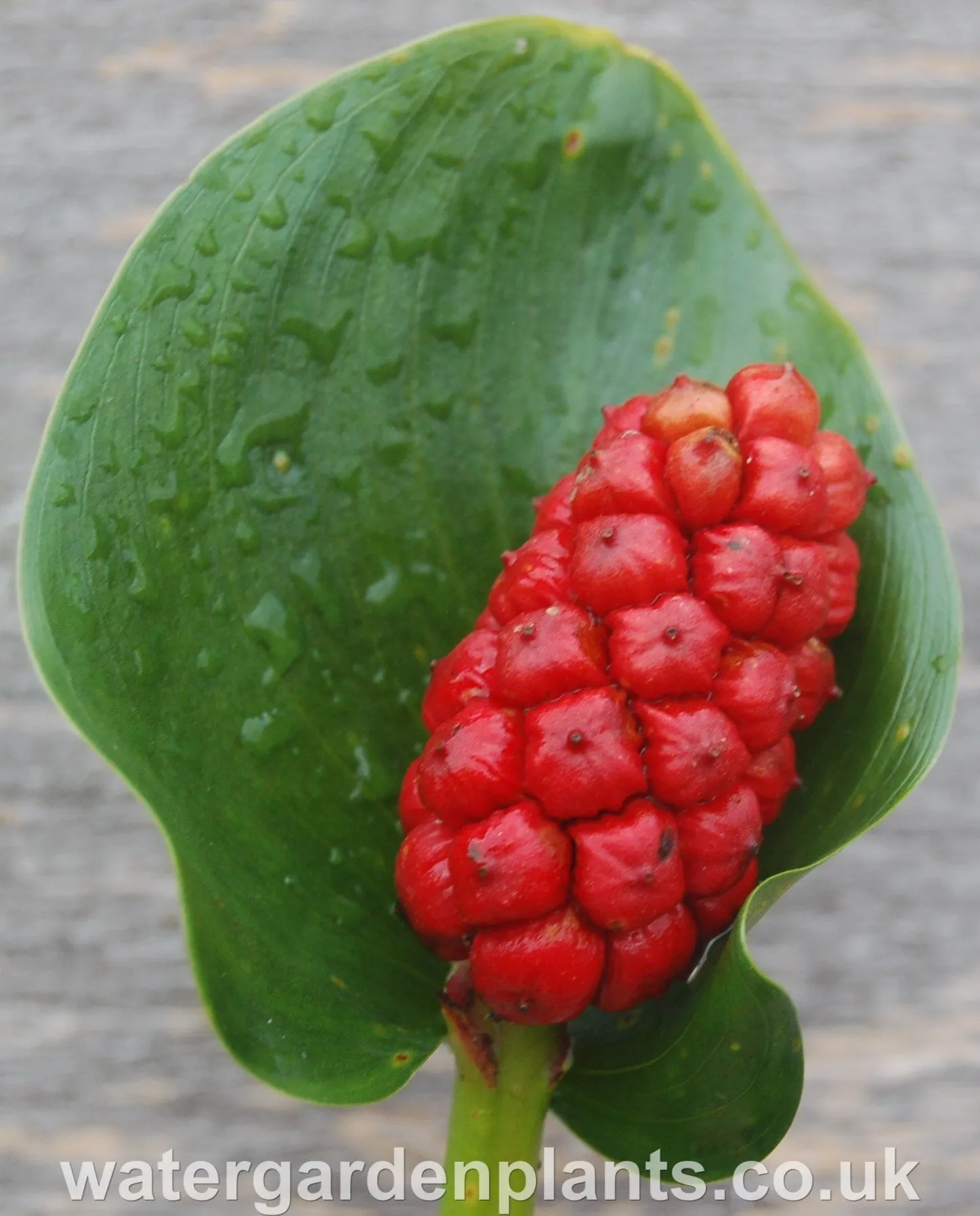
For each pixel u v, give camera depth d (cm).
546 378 22
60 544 20
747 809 20
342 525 22
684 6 27
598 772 20
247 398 21
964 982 26
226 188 21
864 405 22
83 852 26
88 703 20
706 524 21
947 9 28
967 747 27
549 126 22
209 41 27
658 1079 21
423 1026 21
